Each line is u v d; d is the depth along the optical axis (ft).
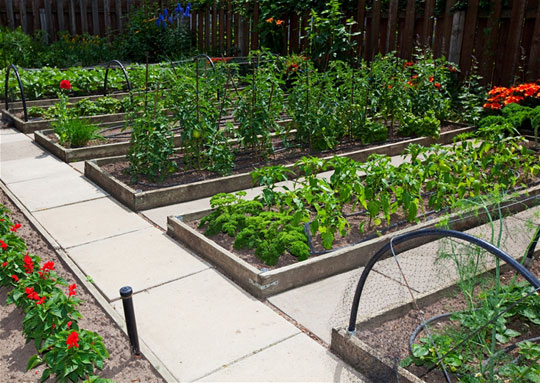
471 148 18.75
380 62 28.09
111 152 24.52
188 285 13.38
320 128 24.34
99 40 49.03
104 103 31.12
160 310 12.23
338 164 15.84
